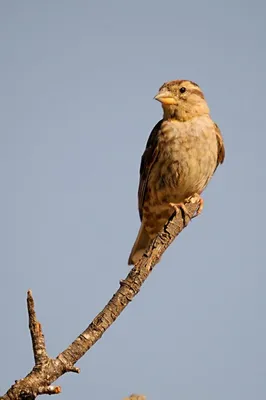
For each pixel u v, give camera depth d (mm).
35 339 5543
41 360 5508
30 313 5562
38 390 5367
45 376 5457
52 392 5391
